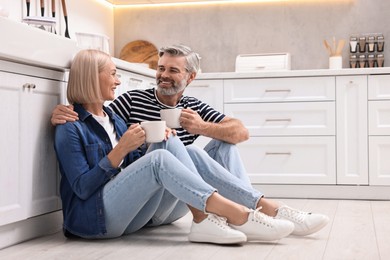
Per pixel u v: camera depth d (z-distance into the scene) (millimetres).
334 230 2615
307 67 4703
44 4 3744
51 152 2441
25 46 2154
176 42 4926
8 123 2178
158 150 2170
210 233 2229
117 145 2180
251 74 4195
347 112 4066
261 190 4207
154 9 4957
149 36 4969
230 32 4840
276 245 2246
